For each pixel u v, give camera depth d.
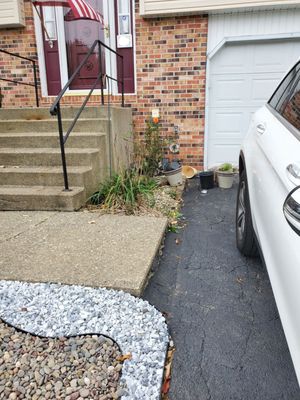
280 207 1.50
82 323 1.91
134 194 4.09
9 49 5.97
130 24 5.73
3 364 1.65
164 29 5.56
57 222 3.39
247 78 5.68
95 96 6.03
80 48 6.04
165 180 5.20
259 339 1.87
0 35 5.94
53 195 3.72
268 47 5.50
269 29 5.35
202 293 2.32
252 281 2.47
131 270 2.41
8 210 3.84
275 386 1.57
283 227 1.41
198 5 5.25
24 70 6.04
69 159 4.21
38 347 1.75
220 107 5.85
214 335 1.91
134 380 1.54
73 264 2.51
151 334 1.83
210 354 1.76
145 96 5.86
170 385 1.58
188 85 5.71
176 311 2.12
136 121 5.98
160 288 2.39
